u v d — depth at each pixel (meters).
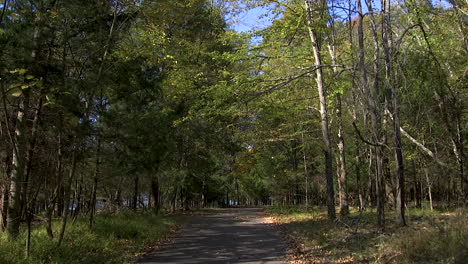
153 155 13.97
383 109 10.62
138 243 12.29
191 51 16.50
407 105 9.94
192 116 15.29
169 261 9.41
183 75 15.84
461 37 11.90
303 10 13.68
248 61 15.16
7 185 11.23
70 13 9.64
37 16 8.76
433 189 24.30
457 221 8.57
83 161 12.27
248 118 18.00
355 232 11.68
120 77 11.69
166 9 11.48
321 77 16.47
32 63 8.19
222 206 53.12
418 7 11.09
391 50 9.55
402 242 8.47
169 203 43.97
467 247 7.20
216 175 38.91
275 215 25.27
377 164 11.31
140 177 21.64
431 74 9.55
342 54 16.36
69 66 10.35
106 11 10.48
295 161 31.28
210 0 15.96
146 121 13.58
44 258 8.74
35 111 10.98
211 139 25.22
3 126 10.59
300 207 29.77
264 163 26.08
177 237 14.34
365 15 10.38
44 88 8.30
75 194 21.06
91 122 11.48
